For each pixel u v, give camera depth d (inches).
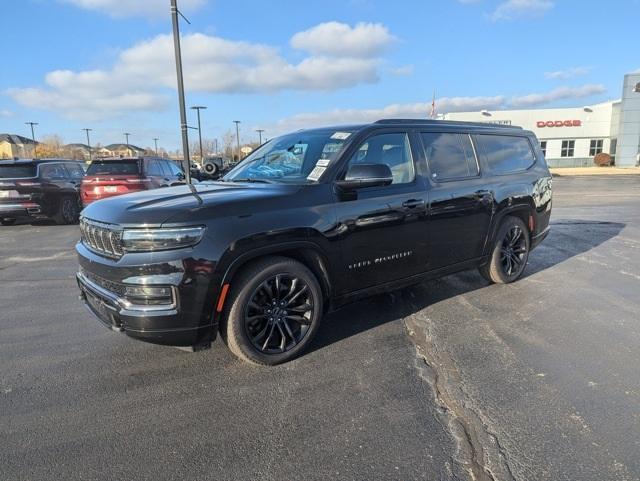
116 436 103.1
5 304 198.8
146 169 446.6
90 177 431.8
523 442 98.3
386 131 160.4
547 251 285.3
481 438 99.9
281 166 159.3
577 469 89.7
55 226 459.8
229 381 127.0
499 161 202.2
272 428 105.2
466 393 118.4
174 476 90.2
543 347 144.8
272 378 128.3
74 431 105.1
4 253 314.2
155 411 112.9
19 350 149.5
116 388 124.3
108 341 156.2
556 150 1950.1
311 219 134.4
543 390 119.0
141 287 115.0
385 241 153.6
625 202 567.2
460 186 178.2
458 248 181.3
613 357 137.2
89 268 128.2
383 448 97.3
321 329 162.1
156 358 142.1
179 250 115.0
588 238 328.2
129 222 116.4
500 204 195.3
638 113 1697.8
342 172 145.4
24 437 103.0
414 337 154.3
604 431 101.4
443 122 183.9
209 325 121.8
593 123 1913.1
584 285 210.7
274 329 135.0
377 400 116.0
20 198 428.8
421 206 162.6
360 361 137.5
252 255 124.3
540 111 1926.7
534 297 194.1
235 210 123.6
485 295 197.5
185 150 498.3
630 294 196.9
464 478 88.0
